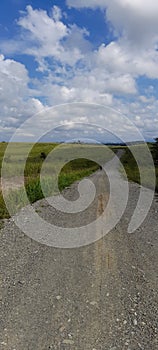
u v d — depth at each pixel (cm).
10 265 645
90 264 669
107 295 532
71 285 566
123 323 453
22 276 595
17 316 462
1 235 852
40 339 413
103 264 670
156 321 460
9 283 564
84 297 523
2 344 402
